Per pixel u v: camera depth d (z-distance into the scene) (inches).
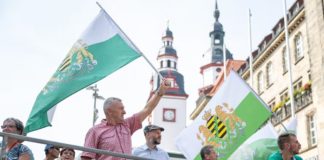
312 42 1000.2
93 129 272.2
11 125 279.9
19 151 278.1
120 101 276.5
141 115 291.9
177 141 412.2
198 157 407.8
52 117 329.4
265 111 420.2
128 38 356.8
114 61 351.3
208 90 2412.6
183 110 3467.0
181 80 3545.8
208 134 412.8
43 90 330.0
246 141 418.9
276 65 1558.8
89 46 354.9
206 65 3348.9
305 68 1347.2
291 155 329.7
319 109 954.1
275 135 416.5
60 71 342.3
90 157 262.8
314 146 1223.5
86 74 344.5
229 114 418.9
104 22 362.0
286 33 1075.3
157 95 304.5
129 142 275.1
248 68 1797.5
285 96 1470.2
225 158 409.4
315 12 998.4
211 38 3432.6
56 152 314.8
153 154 357.7
